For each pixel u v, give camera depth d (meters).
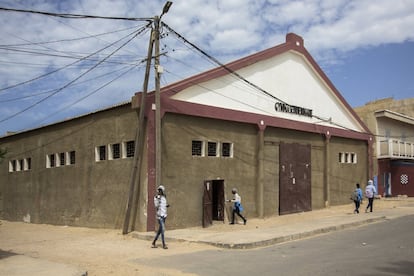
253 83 21.94
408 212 23.61
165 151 17.33
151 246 14.01
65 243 15.44
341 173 28.47
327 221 19.28
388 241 13.73
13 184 26.70
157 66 16.17
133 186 16.78
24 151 25.80
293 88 24.67
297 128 24.25
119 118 18.39
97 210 19.25
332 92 27.75
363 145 31.16
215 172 19.38
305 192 24.89
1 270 9.54
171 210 17.34
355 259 10.71
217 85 19.89
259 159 21.56
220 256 11.82
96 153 19.61
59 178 22.25
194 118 18.69
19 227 22.77
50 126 23.22
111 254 12.75
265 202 21.94
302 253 11.91
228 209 19.86
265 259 11.10
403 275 8.87
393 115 35.09
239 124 20.91
